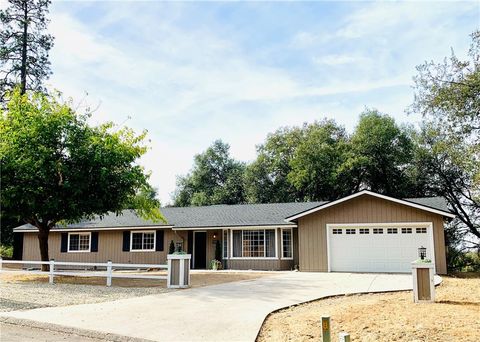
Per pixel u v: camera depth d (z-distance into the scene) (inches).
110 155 738.2
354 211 846.5
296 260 941.2
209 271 872.9
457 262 1306.6
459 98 965.2
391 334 304.3
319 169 1553.9
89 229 1080.8
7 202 709.3
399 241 818.2
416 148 1409.9
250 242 965.2
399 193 1433.3
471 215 1339.8
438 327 311.3
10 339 314.2
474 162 1107.3
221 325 348.8
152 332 328.2
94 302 467.8
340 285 592.7
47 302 470.0
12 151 711.1
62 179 731.4
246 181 1807.3
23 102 789.2
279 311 410.6
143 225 1040.8
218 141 2117.4
